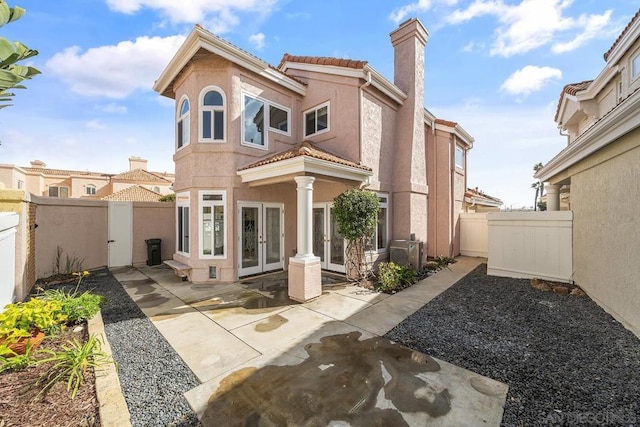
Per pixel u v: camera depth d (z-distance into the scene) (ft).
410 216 36.70
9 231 20.01
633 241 16.08
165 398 11.03
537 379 12.01
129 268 37.99
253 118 31.71
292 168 24.61
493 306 21.68
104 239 37.63
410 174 36.73
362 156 31.83
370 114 33.45
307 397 11.07
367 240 30.68
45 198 31.58
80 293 25.76
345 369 13.07
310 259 23.79
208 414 10.15
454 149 47.65
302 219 24.14
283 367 13.32
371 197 28.84
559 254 27.76
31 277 27.09
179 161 33.27
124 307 21.97
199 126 29.55
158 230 42.04
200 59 29.37
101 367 12.78
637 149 15.75
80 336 16.34
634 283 15.94
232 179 29.66
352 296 24.72
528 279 29.84
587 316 18.90
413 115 37.29
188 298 24.23
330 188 33.88
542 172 34.09
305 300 23.00
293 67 37.60
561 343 15.24
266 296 24.76
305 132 37.01
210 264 29.60
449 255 45.73
